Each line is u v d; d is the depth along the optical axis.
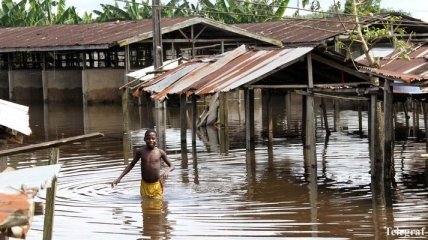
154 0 30.36
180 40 37.34
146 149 14.82
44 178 6.66
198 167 18.56
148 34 36.91
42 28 45.41
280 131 26.81
